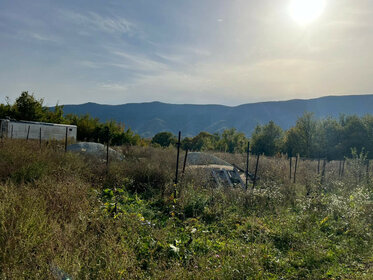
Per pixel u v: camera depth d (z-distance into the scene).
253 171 12.77
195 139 39.00
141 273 3.68
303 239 5.55
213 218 6.57
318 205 7.57
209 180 9.75
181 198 7.18
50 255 3.54
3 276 3.07
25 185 6.19
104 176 8.48
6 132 20.92
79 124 31.02
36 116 29.53
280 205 7.86
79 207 5.17
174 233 5.25
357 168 11.60
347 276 4.27
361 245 5.52
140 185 8.52
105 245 3.98
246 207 7.65
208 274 3.84
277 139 33.00
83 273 3.31
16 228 3.79
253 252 4.54
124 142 28.97
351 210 6.97
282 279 4.11
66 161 8.77
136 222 5.21
